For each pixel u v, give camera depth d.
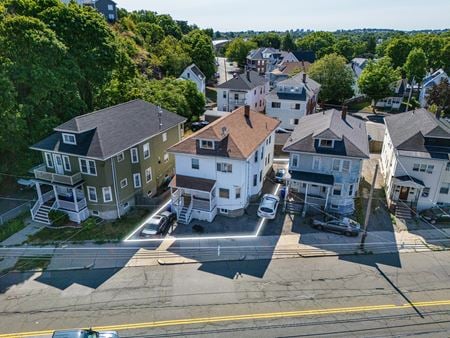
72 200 30.45
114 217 30.38
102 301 21.33
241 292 22.05
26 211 31.55
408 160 30.88
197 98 54.84
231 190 29.84
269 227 29.23
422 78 81.81
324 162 30.56
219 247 26.36
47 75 32.62
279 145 43.91
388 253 26.08
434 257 25.66
